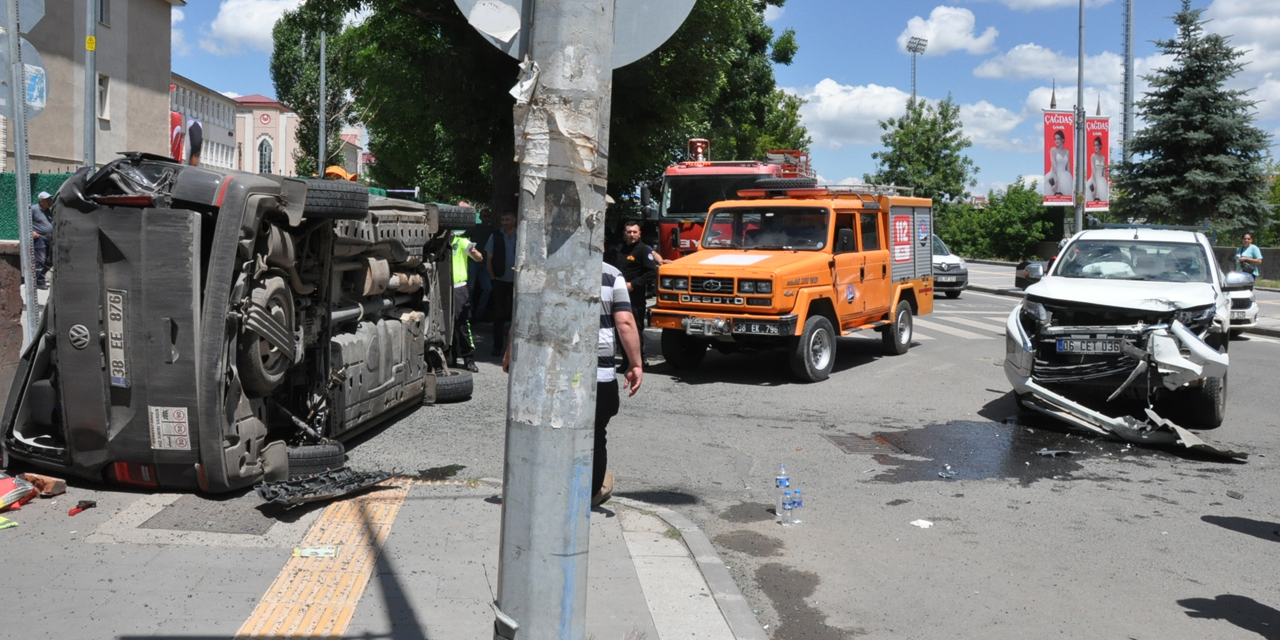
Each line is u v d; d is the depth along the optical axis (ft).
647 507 19.65
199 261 17.72
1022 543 18.79
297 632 12.78
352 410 23.45
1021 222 166.91
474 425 27.22
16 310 20.47
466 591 14.40
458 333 36.22
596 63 8.90
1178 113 124.67
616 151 44.98
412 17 40.96
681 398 33.83
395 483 20.06
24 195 19.77
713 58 42.88
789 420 30.37
